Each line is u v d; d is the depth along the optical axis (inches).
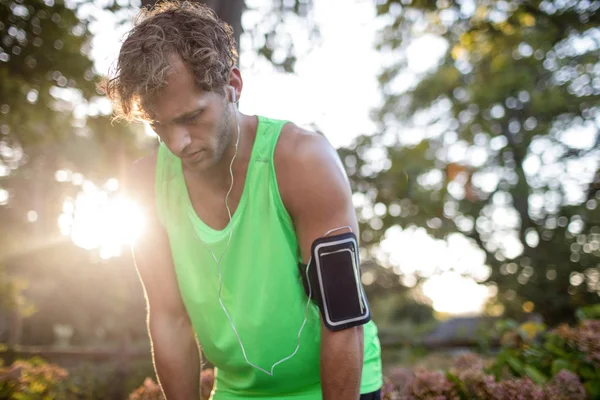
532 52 398.3
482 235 455.2
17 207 366.3
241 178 57.1
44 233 362.3
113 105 53.8
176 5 57.7
